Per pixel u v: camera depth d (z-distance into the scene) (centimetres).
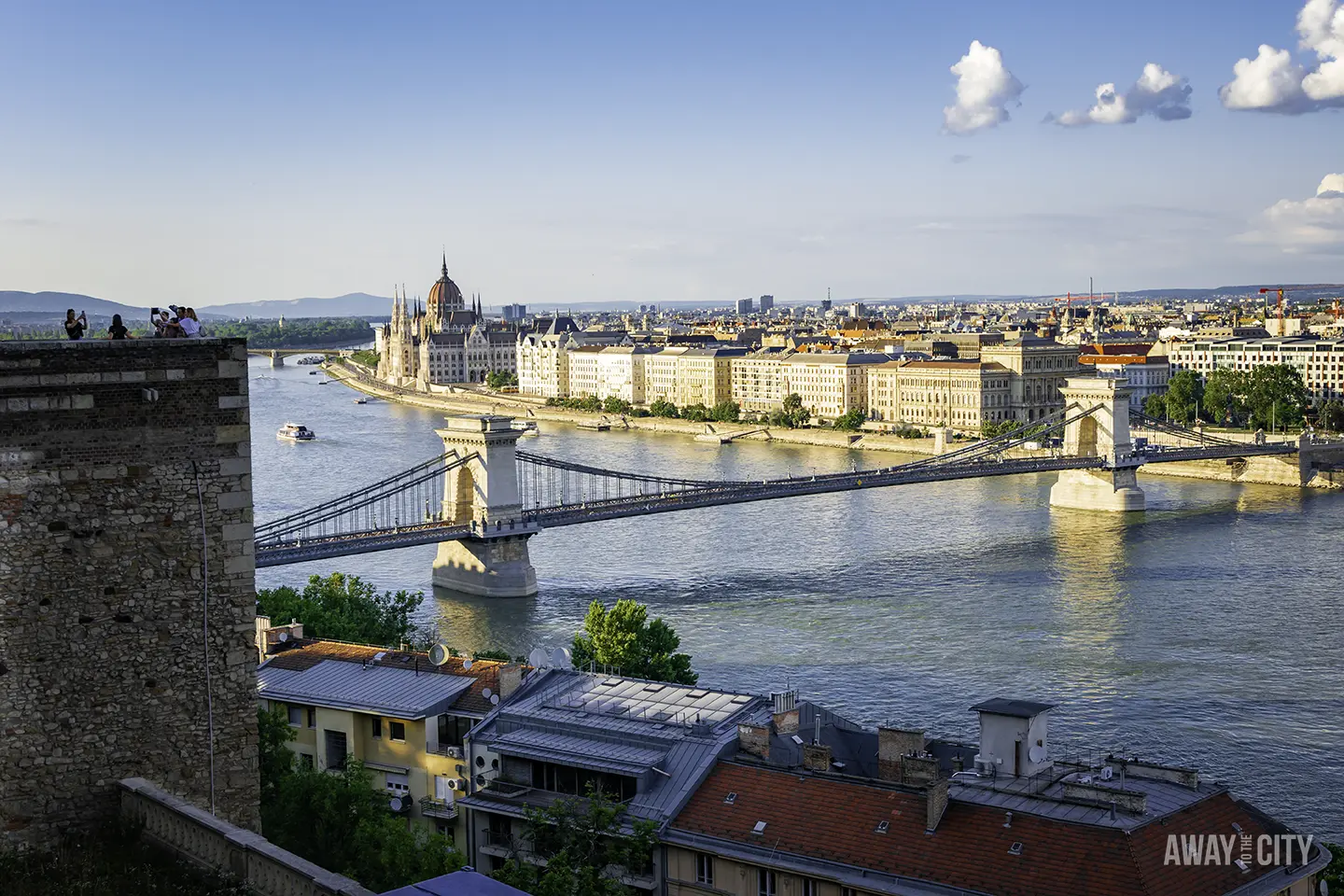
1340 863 9250
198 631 5584
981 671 19338
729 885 8231
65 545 5362
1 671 5272
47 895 4934
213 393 5566
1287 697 17925
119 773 5475
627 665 14312
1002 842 7675
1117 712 17338
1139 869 7294
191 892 4981
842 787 8406
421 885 4584
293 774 8969
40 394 5291
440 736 10269
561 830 8406
